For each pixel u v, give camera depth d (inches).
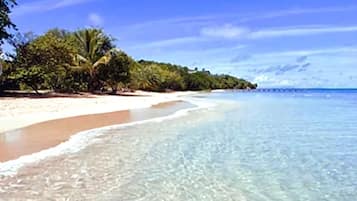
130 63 2488.9
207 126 876.0
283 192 359.9
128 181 393.1
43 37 1895.9
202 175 421.7
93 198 336.5
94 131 757.3
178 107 1497.3
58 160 485.7
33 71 1772.9
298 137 715.4
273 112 1333.7
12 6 1624.0
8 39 1704.0
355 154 546.9
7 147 558.3
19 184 375.6
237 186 378.3
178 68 4891.7
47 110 1090.7
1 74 1739.7
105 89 2610.7
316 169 454.3
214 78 6146.7
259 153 552.7
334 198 343.6
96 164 468.1
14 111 1015.0
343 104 1929.1
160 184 383.6
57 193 348.5
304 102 2151.8
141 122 935.0
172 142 642.8
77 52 2265.0
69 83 2117.4
